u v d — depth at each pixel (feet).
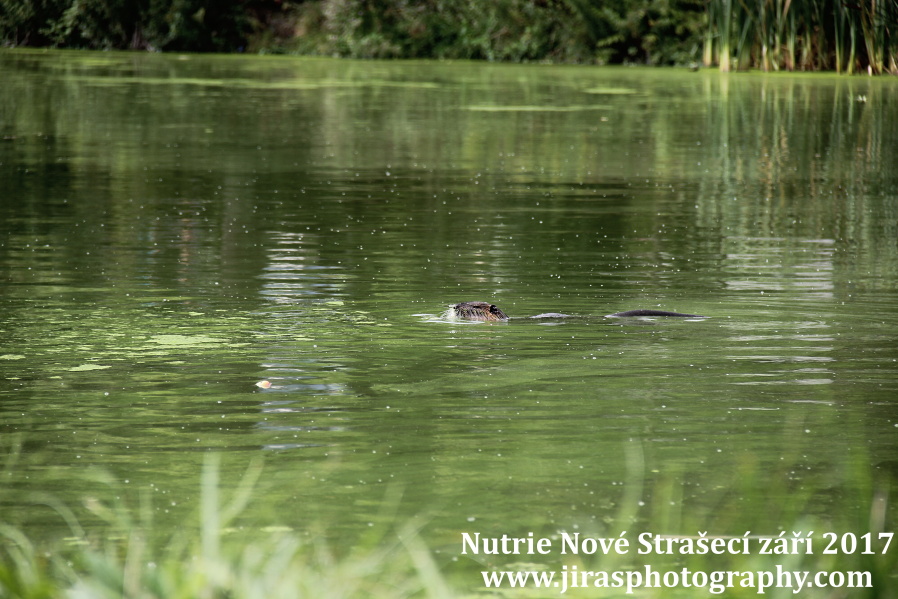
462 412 71.00
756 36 403.34
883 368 81.51
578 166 202.90
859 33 383.24
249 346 86.48
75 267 115.44
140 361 82.17
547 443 65.62
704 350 85.92
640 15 466.29
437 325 93.40
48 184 173.17
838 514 55.83
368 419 69.62
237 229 138.82
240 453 63.93
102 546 52.47
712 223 148.46
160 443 65.51
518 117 277.03
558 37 475.72
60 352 84.38
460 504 57.16
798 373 80.02
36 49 483.10
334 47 486.38
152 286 107.24
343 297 103.65
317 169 194.18
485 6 482.28
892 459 63.21
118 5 488.85
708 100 315.99
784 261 123.44
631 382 77.56
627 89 349.82
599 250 128.77
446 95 329.52
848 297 105.29
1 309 97.76
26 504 57.00
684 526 54.85
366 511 56.24
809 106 299.17
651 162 209.05
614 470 61.62
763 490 58.80
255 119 267.18
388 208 156.66
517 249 128.57
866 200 169.27
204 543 46.47
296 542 50.98
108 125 252.01
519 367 81.05
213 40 496.23
